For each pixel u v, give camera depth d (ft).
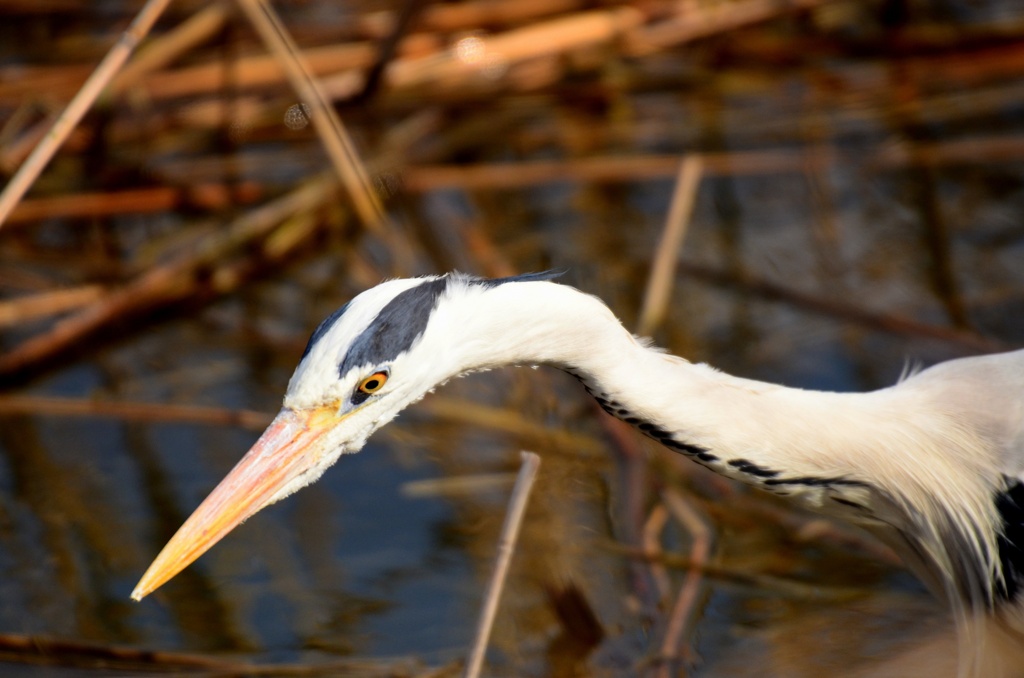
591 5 47.65
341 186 41.34
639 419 21.15
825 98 46.26
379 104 45.39
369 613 27.96
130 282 39.96
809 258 39.55
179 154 45.01
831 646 25.81
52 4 49.08
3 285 40.01
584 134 45.70
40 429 34.37
